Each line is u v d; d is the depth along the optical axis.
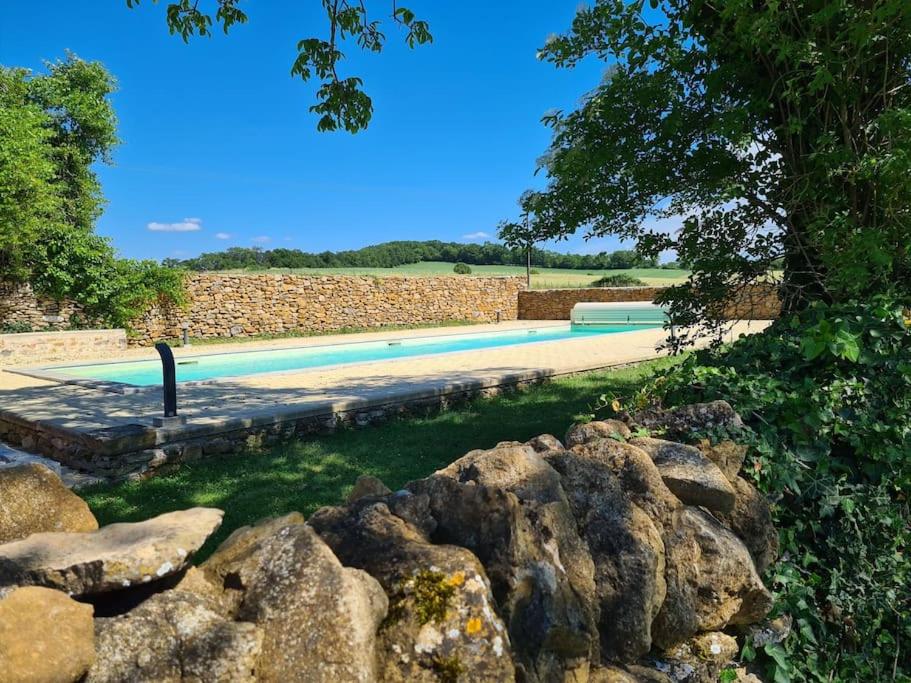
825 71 3.78
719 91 4.63
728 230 5.28
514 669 1.60
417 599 1.53
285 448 6.73
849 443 3.03
